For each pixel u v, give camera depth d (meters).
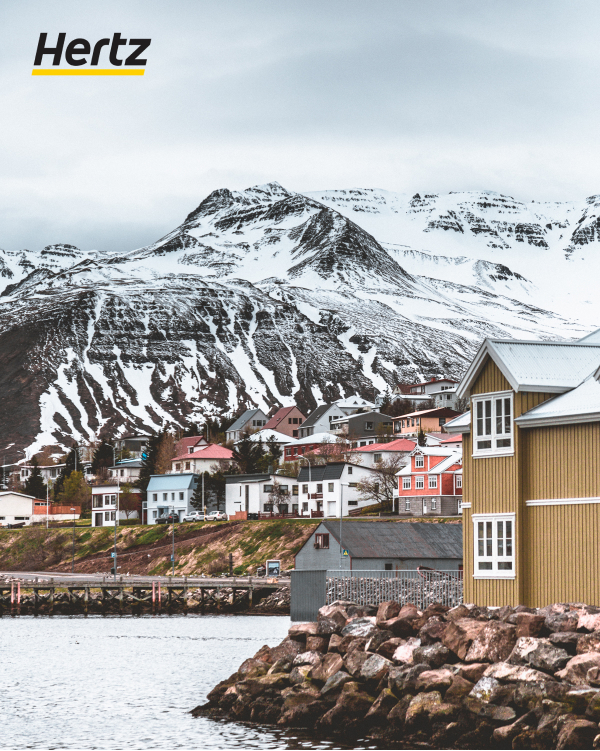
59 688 65.69
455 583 73.50
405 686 44.91
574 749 36.94
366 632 50.78
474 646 44.91
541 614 45.94
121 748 46.31
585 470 54.03
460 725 41.56
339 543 119.00
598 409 53.38
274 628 109.38
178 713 55.31
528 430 57.53
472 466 60.91
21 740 48.88
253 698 51.72
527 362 58.88
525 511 57.25
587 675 39.47
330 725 46.44
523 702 40.31
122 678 70.19
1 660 81.56
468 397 61.97
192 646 91.06
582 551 53.81
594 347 61.66
